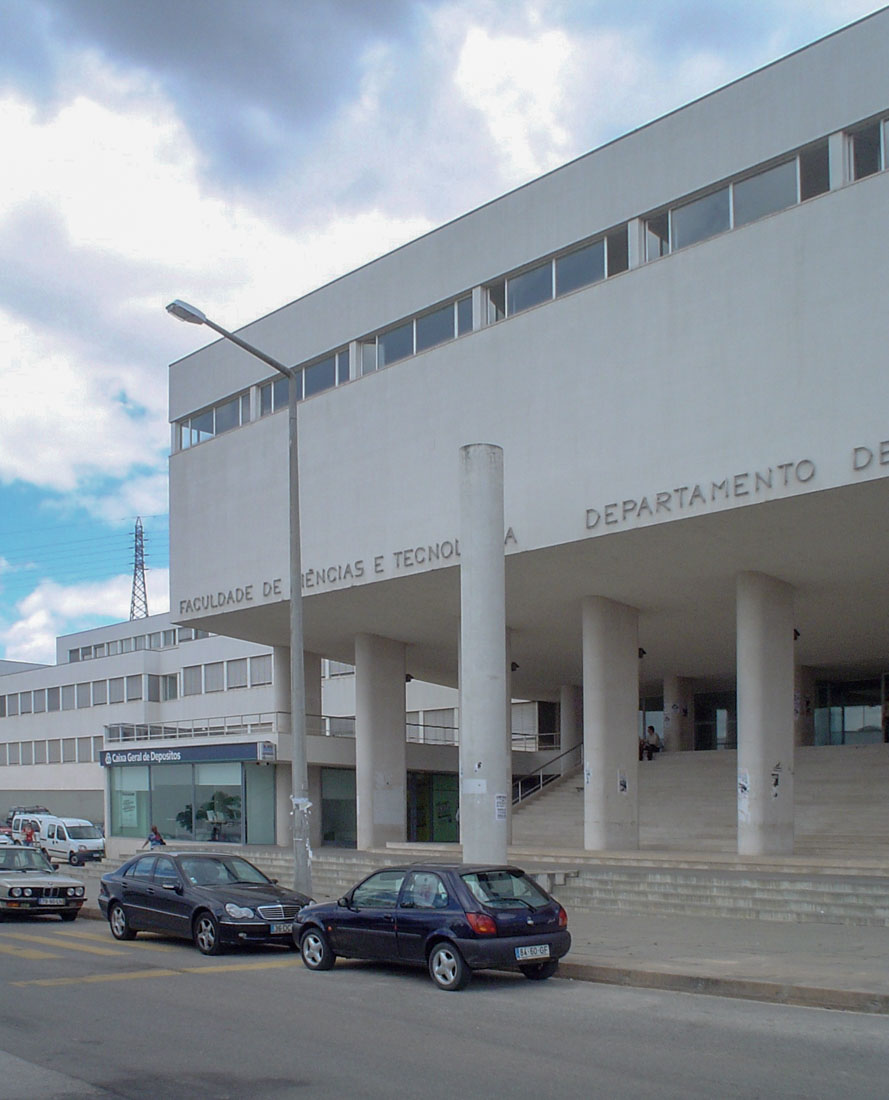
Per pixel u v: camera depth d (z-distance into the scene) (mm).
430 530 27406
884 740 43281
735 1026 10555
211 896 16641
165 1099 7938
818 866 21969
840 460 19922
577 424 24312
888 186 19891
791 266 21062
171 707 70062
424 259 29219
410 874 13922
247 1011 11562
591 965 13711
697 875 20234
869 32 21047
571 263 25828
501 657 19391
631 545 24188
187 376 36938
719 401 21844
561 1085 8258
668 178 23875
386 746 36469
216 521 34500
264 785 38469
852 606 30500
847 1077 8438
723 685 48188
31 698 79312
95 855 45000
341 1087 8266
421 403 28078
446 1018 11086
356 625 35188
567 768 47781
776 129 22156
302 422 31688
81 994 12766
